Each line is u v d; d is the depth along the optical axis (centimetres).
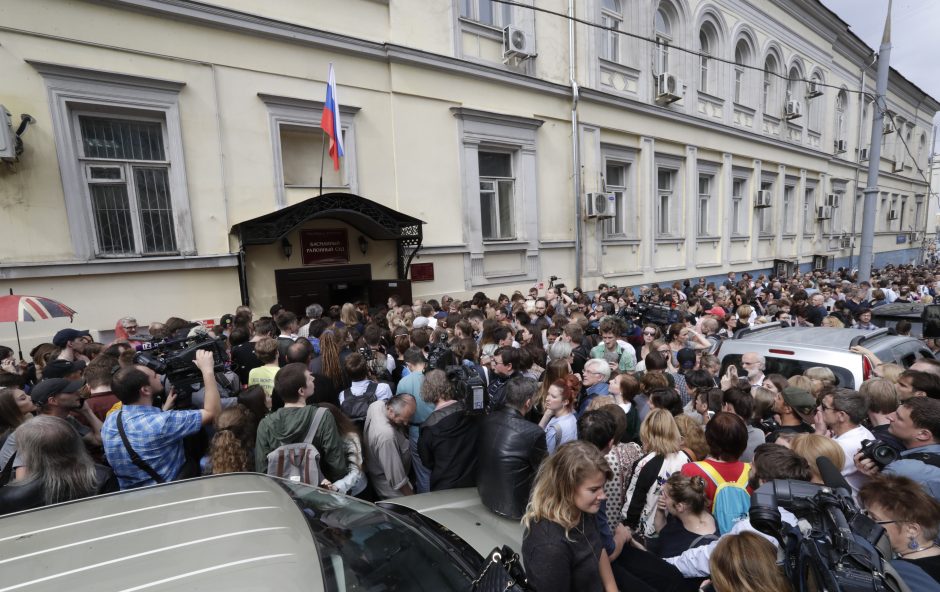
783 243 1856
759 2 1561
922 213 3188
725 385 402
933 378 302
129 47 574
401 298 767
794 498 151
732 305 904
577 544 165
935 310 616
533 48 975
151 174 610
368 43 760
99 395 306
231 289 669
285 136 732
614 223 1246
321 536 154
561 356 445
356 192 771
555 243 1066
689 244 1418
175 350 341
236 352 432
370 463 308
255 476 200
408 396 304
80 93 547
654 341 491
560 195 1080
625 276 1236
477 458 265
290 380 264
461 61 869
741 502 221
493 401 333
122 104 572
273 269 710
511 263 1004
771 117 1694
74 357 417
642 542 240
